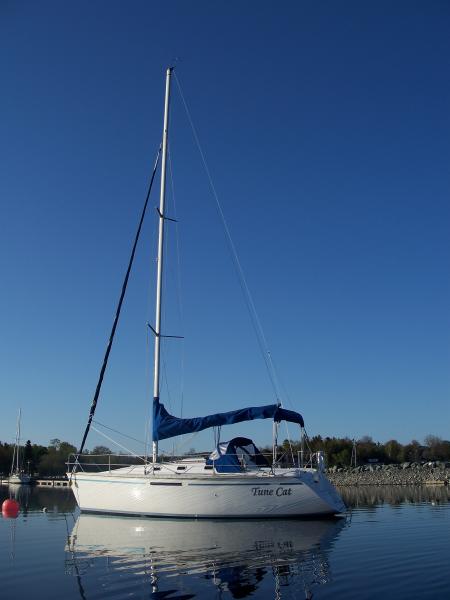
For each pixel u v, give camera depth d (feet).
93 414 63.16
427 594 25.22
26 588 27.17
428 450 264.72
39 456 236.22
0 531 46.55
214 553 35.45
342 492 118.42
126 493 55.77
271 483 53.26
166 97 71.46
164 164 69.46
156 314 64.44
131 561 33.17
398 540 40.63
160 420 59.06
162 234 67.15
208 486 53.42
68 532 45.52
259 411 56.49
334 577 28.76
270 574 29.53
